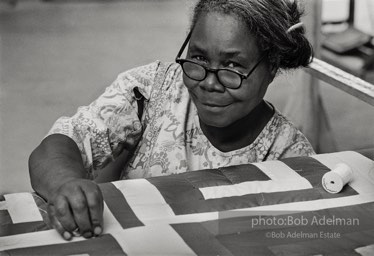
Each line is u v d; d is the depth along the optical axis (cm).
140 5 443
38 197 102
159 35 384
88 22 411
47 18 419
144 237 88
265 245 87
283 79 285
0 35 386
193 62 106
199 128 121
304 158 114
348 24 341
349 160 114
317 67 163
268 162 112
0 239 89
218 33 103
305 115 226
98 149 120
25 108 299
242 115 110
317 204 99
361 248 88
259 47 106
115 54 358
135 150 125
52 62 349
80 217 89
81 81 327
